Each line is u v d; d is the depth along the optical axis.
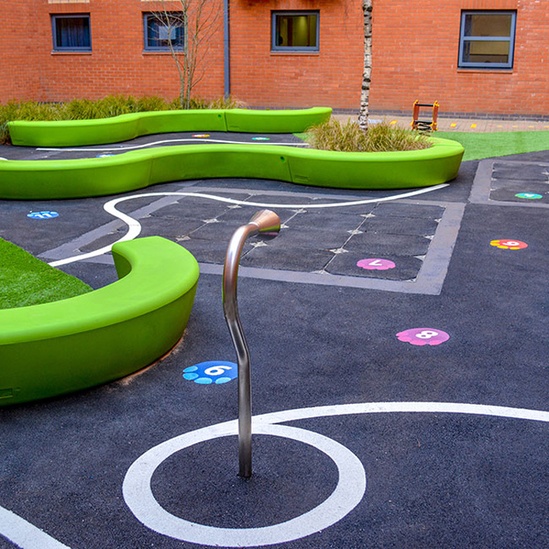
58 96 24.50
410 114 21.80
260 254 7.93
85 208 10.38
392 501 3.61
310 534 3.37
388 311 6.21
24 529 3.43
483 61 21.17
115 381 4.93
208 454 4.05
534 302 6.43
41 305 4.76
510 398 4.68
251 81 22.91
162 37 23.36
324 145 12.95
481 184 11.90
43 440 4.21
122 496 3.68
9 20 23.05
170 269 5.52
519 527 3.41
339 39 21.83
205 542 3.33
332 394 4.73
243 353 3.62
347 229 9.03
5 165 10.71
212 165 12.64
